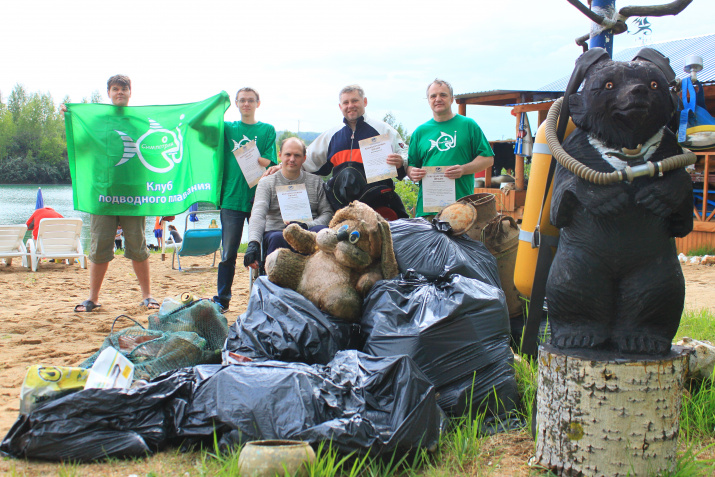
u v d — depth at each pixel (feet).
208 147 23.00
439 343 12.25
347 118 20.36
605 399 9.37
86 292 30.37
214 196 22.72
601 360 9.35
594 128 9.52
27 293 29.86
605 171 9.33
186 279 35.83
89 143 23.40
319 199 20.36
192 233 38.34
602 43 11.82
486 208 17.90
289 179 20.17
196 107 23.27
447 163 19.99
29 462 10.31
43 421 10.34
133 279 35.24
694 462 9.98
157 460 10.35
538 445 10.30
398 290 13.28
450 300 12.58
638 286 9.44
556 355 9.79
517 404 12.71
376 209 19.60
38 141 338.54
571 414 9.64
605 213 9.23
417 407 10.39
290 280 14.57
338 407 10.26
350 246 14.10
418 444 10.28
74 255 39.52
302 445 9.16
